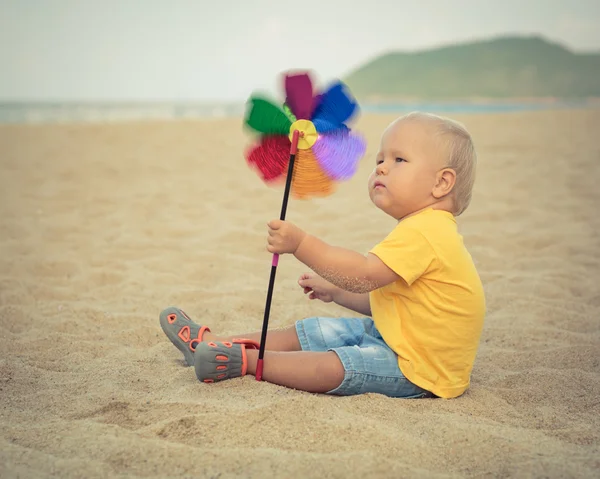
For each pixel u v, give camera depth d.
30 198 6.46
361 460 1.65
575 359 2.65
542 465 1.68
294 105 2.13
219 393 2.10
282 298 3.51
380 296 2.23
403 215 2.20
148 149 10.03
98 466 1.65
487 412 2.08
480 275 3.88
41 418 1.98
